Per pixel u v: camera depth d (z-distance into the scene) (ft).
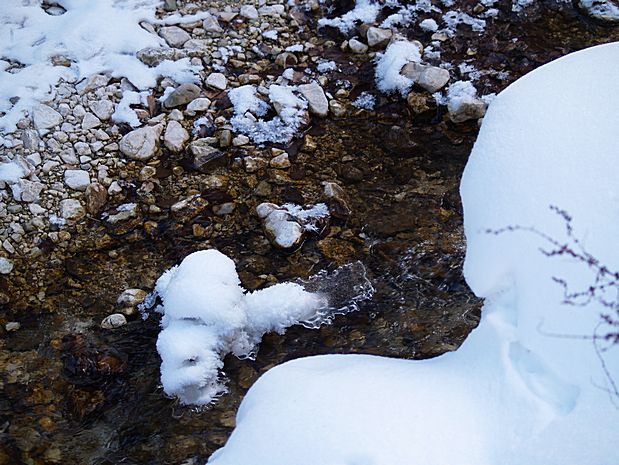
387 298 8.23
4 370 7.80
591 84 5.56
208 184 9.29
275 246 8.67
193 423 7.36
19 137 9.53
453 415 5.25
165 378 7.52
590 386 4.95
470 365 5.48
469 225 5.71
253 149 9.61
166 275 8.29
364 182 9.27
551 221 5.19
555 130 5.43
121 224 8.99
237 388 7.60
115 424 7.39
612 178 5.15
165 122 9.83
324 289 8.27
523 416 5.05
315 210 8.91
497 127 5.71
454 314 8.07
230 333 7.72
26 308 8.32
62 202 9.06
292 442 5.31
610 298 4.87
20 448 7.20
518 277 5.31
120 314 8.18
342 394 5.54
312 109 9.93
